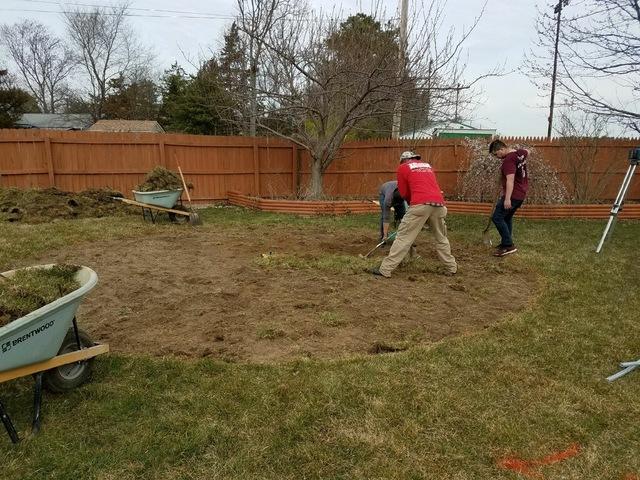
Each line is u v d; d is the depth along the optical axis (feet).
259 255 23.07
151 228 30.09
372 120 46.80
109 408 9.79
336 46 40.24
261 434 9.03
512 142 43.37
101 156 41.93
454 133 63.41
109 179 42.52
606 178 42.91
